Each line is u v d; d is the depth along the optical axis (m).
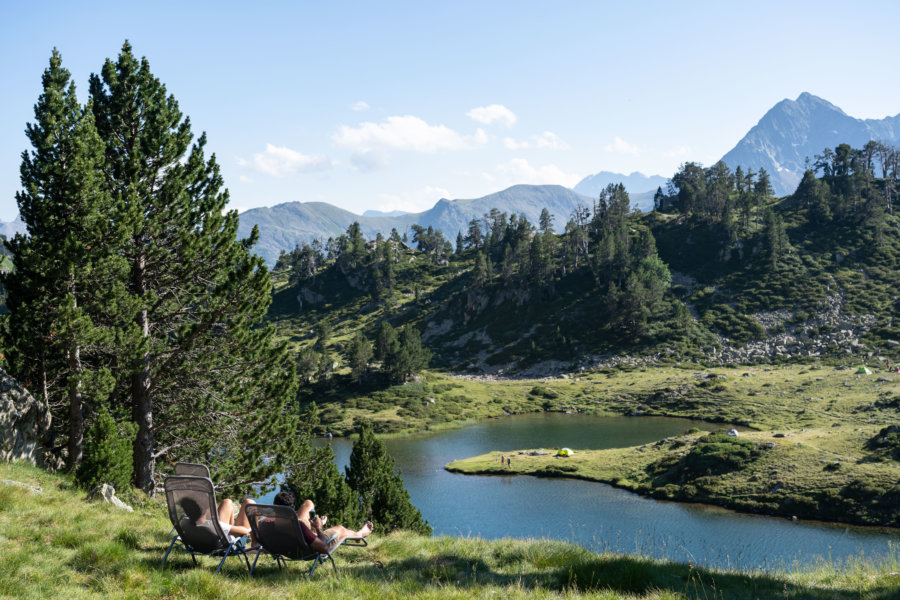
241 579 6.81
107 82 21.28
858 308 145.25
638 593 7.07
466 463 85.31
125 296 18.55
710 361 140.00
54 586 5.99
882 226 174.00
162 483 21.42
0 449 15.45
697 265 183.50
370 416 121.25
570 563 8.38
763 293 161.00
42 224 18.41
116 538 8.30
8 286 18.69
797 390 109.25
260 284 21.17
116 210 18.56
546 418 118.38
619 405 120.94
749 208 192.38
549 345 165.25
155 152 20.89
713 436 75.12
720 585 7.63
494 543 10.41
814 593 7.29
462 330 192.25
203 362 21.28
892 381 102.88
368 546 9.62
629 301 160.12
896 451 61.81
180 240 21.09
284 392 23.86
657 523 57.41
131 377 20.95
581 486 72.12
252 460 23.42
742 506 60.19
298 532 7.12
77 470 15.08
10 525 8.37
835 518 55.22
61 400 20.98
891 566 8.85
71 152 18.17
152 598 5.89
